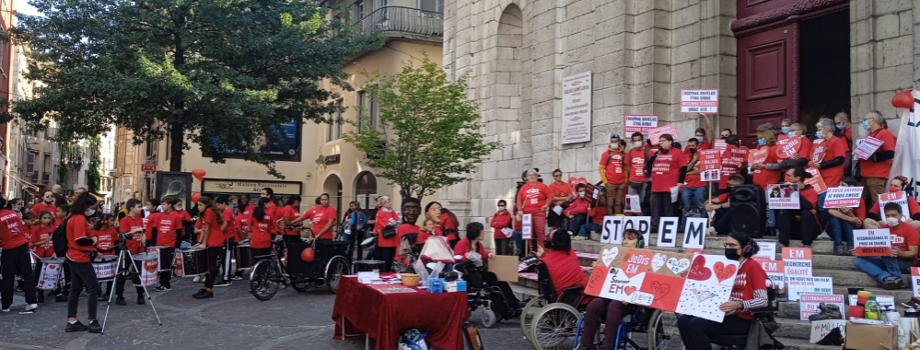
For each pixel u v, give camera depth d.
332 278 13.65
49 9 21.08
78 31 20.84
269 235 14.05
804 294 8.45
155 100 20.67
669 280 7.32
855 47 11.38
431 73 17.44
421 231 11.21
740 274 6.91
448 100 17.23
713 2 13.84
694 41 14.09
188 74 20.78
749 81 13.68
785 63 13.01
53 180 54.22
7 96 34.38
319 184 32.75
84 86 19.67
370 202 27.91
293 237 15.60
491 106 19.64
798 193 9.57
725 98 13.73
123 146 54.06
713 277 6.94
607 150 13.70
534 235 13.84
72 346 8.95
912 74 10.55
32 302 11.55
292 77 24.14
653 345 7.83
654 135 13.11
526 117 18.56
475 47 20.50
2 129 36.69
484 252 10.23
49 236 13.51
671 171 12.06
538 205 13.84
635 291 7.57
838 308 8.19
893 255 8.80
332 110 25.72
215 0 20.77
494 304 10.06
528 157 18.38
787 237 9.74
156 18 20.95
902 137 10.08
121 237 10.72
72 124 22.05
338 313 9.22
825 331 7.82
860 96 11.26
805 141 10.44
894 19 10.88
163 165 34.84
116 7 20.94
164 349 8.84
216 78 21.62
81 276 9.73
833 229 9.55
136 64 19.69
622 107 14.81
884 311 7.46
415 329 7.79
